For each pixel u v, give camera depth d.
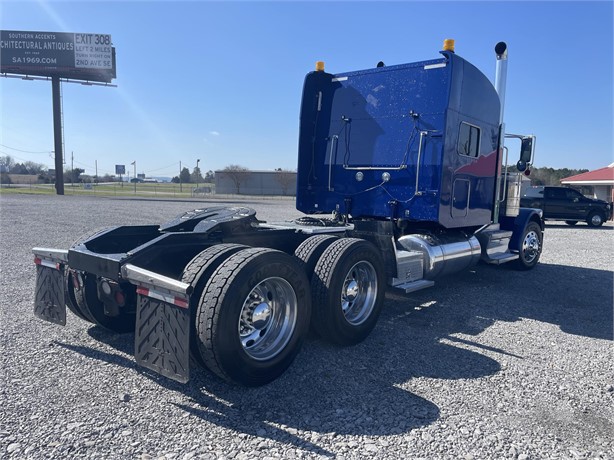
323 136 6.89
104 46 46.75
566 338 4.99
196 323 3.31
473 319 5.60
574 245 13.41
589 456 2.81
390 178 6.25
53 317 4.25
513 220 8.39
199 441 2.84
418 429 3.05
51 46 45.78
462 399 3.50
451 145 5.93
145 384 3.58
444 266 6.29
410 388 3.66
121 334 4.64
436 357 4.34
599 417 3.29
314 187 7.02
